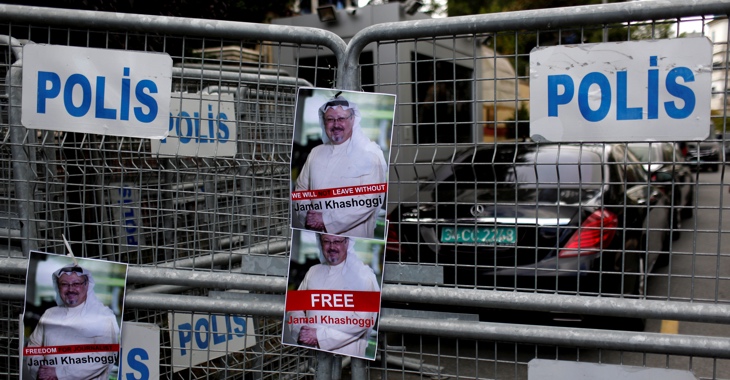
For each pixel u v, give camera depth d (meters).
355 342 2.14
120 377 2.33
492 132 2.87
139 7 6.24
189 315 2.70
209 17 7.40
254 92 2.99
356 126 2.08
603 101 1.93
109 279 2.30
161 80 2.19
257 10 10.02
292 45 2.19
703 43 1.84
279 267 2.24
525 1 17.67
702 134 1.86
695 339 1.93
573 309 2.00
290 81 2.86
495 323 2.08
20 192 2.52
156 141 2.68
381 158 2.07
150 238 3.07
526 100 2.01
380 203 2.09
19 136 2.50
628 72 1.90
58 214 2.75
